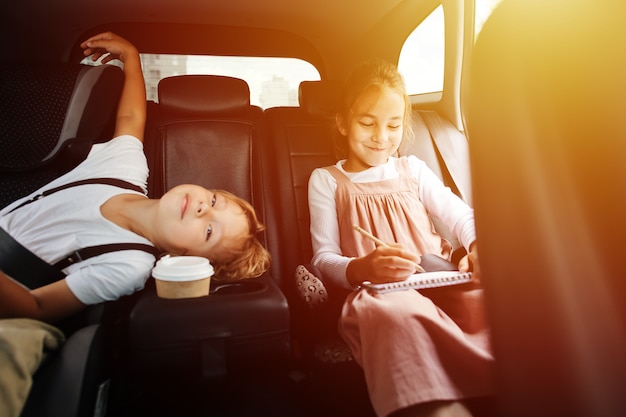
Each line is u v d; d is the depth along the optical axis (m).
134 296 1.24
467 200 1.63
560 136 0.39
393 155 1.60
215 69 2.15
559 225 0.39
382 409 0.72
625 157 0.38
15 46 1.91
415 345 0.75
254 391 1.33
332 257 1.23
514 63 0.42
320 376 1.12
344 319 0.92
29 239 1.23
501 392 0.45
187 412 1.24
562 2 0.40
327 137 1.69
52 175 1.36
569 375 0.39
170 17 2.02
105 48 1.57
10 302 0.99
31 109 1.33
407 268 0.97
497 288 0.45
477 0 1.60
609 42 0.38
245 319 0.98
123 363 1.20
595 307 0.39
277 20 2.07
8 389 0.75
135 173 1.40
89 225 1.26
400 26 1.91
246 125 1.68
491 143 0.45
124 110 1.50
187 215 1.25
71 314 1.13
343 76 2.23
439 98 1.85
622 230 0.39
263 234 1.54
